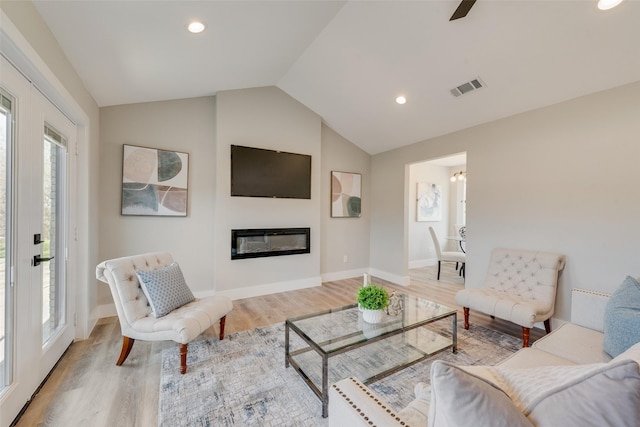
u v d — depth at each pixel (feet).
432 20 7.73
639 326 4.45
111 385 6.22
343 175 16.22
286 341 7.07
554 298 8.51
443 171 22.18
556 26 6.93
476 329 9.30
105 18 6.15
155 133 11.14
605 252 8.16
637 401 1.89
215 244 12.05
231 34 7.98
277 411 5.52
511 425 1.96
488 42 7.84
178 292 7.66
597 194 8.30
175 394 5.96
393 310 7.75
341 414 3.04
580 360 4.91
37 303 5.85
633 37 6.63
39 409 5.45
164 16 6.55
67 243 7.64
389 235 16.05
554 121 9.19
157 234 11.16
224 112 12.13
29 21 5.09
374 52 9.46
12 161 5.11
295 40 9.32
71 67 7.19
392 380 6.59
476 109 10.55
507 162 10.44
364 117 13.60
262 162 12.95
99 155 10.04
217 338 8.59
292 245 13.87
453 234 22.20
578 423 1.95
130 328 6.87
